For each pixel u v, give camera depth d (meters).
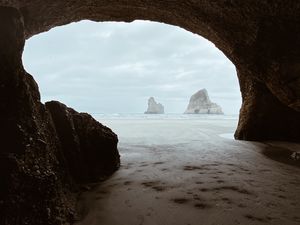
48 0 6.91
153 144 10.50
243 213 3.55
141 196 4.25
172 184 4.89
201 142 11.05
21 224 2.46
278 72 8.33
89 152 5.49
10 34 2.90
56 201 3.08
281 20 7.37
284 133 11.46
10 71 2.90
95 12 8.86
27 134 2.96
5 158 2.57
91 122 6.00
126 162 6.97
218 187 4.67
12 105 2.90
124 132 16.20
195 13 8.52
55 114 4.80
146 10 8.99
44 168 3.07
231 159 7.32
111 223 3.31
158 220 3.37
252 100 11.84
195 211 3.63
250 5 7.09
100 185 4.88
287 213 3.55
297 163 6.79
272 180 5.11
